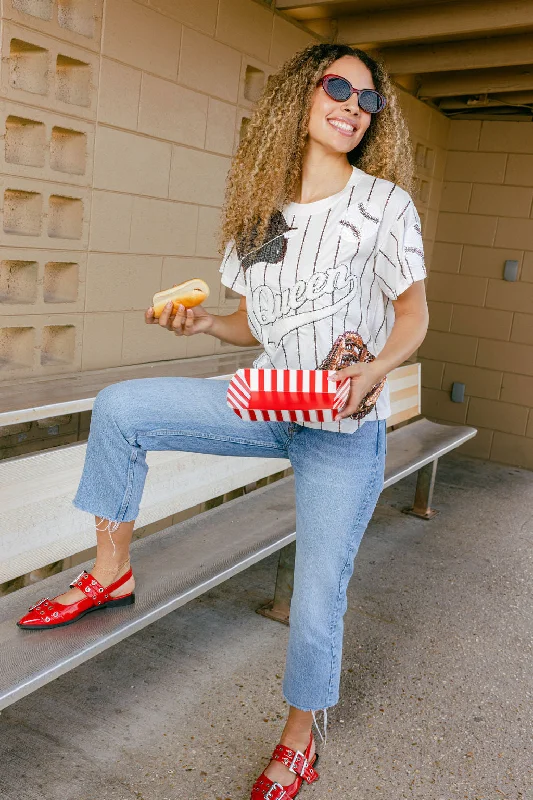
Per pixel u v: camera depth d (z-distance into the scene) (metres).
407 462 3.61
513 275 5.78
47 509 2.16
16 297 2.80
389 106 1.80
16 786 2.02
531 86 4.96
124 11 2.88
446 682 2.72
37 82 2.63
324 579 1.86
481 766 2.28
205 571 2.29
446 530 4.32
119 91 2.95
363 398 1.76
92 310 3.07
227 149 3.64
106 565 1.95
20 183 2.62
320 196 1.73
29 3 2.51
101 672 2.61
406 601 3.35
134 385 1.88
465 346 6.04
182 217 3.44
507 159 5.72
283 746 2.04
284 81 1.73
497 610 3.36
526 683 2.77
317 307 1.69
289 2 3.71
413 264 1.66
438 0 3.88
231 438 1.89
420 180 5.59
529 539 4.30
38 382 2.78
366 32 4.18
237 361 3.72
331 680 1.94
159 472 2.57
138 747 2.23
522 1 3.76
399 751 2.31
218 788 2.08
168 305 1.83
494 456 6.03
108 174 2.99
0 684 1.61
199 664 2.71
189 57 3.26
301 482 1.86
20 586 3.03
